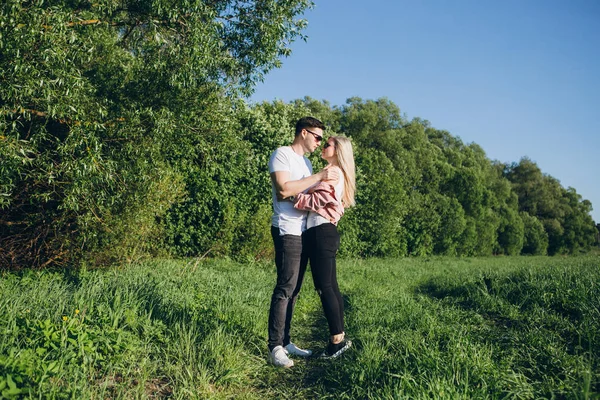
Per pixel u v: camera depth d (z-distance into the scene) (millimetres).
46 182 6473
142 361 3166
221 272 8906
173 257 11125
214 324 4195
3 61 5238
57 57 5273
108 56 7770
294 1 7652
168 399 2791
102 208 7016
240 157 12203
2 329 3006
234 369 3227
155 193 8281
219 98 8109
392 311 5656
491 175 43469
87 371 2861
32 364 2578
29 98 5504
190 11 6633
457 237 26859
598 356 3490
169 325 3986
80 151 5766
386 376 3174
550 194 50562
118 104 7133
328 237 3564
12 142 5180
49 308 3844
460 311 5836
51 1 6195
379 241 19125
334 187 3596
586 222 51844
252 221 11969
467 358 3258
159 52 6961
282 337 3623
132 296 4473
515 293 6527
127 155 7117
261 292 6172
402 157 27797
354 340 4277
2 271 6586
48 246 7301
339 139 3848
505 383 2857
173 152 10422
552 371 3156
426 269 14688
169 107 7469
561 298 5566
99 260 7789
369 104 33781
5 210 7016
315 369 3615
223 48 7809
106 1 6684
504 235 36281
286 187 3457
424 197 24859
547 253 47531
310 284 7680
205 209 11508
